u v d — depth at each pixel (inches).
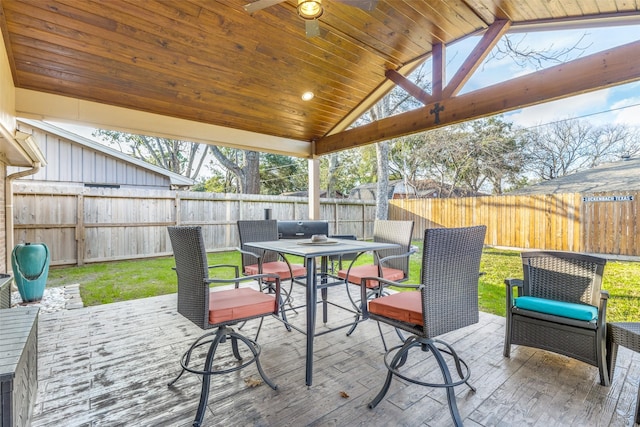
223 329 76.4
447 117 140.4
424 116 150.2
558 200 259.6
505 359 94.4
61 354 97.9
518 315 94.6
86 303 156.7
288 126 200.7
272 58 142.9
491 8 118.6
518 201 282.7
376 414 69.7
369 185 649.0
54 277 208.2
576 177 382.6
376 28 132.8
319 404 73.2
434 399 75.2
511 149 461.7
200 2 112.3
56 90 133.1
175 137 169.5
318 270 177.3
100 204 252.8
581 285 90.7
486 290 176.2
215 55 134.6
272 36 132.0
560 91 108.4
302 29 130.3
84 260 246.1
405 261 122.0
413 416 69.0
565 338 86.5
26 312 76.5
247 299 81.0
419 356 97.4
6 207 185.2
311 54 145.5
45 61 118.9
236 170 556.4
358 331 118.3
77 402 73.7
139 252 271.4
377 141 179.5
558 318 86.8
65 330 117.3
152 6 109.9
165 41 123.0
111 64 126.4
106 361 93.7
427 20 127.9
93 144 292.4
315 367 90.6
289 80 158.9
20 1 98.0
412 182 507.5
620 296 155.5
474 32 136.1
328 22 128.3
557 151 464.8
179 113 165.8
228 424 66.3
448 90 140.0
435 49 144.4
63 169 281.6
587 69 102.9
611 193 235.3
